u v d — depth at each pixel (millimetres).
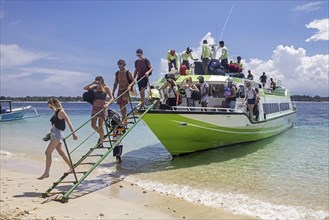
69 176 9648
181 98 12477
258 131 15266
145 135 19547
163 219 5926
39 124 29484
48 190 7445
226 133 12883
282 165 10641
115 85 11305
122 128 11000
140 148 15016
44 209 6348
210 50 14664
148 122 11102
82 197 7344
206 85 12477
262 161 11352
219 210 6438
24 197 7219
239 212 6320
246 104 14305
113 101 10047
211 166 10711
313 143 15422
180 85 13016
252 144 15281
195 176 9383
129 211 6344
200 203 6902
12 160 12711
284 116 19625
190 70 14977
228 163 11133
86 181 8977
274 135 18422
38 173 10203
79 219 5809
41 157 13422
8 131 23500
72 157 13055
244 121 13391
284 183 8477
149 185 8477
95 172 10211
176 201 7047
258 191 7793
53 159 12852
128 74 10945
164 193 7699
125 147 15320
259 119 15172
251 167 10430
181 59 14992
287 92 23359
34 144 17188
